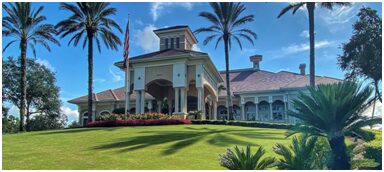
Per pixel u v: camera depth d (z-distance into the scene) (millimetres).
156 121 26156
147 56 32500
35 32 31078
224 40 33125
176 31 37750
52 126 46219
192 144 15078
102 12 31094
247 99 41219
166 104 38906
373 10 25984
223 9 32969
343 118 7387
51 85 46750
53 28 31609
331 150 7555
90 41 31125
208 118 42312
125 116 27969
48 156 13633
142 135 18609
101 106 45062
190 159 12297
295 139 7895
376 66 25078
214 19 33094
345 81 7633
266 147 14023
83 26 31188
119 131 21250
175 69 30812
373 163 7516
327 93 7480
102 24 31484
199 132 19703
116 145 15539
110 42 32281
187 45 38906
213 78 37125
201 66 31000
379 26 25766
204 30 33438
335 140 7422
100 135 19438
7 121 36281
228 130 21031
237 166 7777
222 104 42781
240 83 44969
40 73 45344
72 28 30562
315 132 7633
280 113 39281
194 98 39375
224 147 14250
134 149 14367
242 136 17422
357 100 7352
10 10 29875
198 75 30922
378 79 24688
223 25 33188
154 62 31641
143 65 31969
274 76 43844
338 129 7453
